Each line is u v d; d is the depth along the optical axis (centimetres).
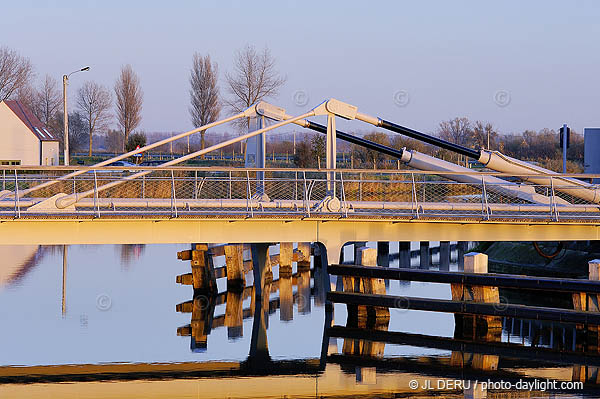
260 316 2881
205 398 1984
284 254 3597
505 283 2356
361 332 2633
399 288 3422
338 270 2655
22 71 11138
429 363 2266
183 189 5106
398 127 3084
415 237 2752
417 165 3191
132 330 2661
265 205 2809
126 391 2030
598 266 2281
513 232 2803
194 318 2848
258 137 3147
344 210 2717
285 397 1995
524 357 2309
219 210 2789
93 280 3562
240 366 2259
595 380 2109
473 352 2373
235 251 3353
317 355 2364
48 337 2556
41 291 3297
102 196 4938
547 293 3081
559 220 2788
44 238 2511
